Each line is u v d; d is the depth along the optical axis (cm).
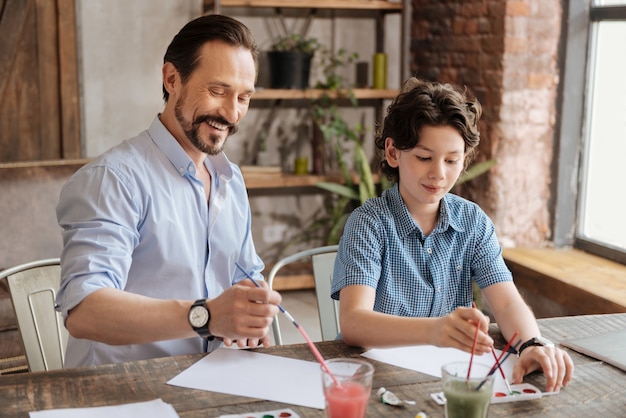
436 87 182
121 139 432
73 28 405
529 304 363
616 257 366
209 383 149
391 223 189
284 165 466
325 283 221
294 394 145
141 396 143
